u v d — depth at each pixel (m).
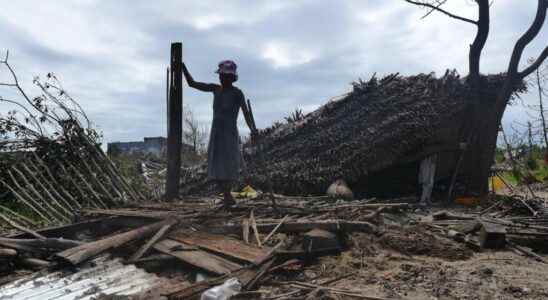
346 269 4.25
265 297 3.44
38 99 8.26
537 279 4.14
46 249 4.61
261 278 3.82
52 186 7.46
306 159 10.46
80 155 8.21
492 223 5.79
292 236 4.95
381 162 9.77
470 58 10.58
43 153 8.27
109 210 6.36
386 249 5.07
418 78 10.80
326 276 4.09
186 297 3.36
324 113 11.35
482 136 10.52
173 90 7.41
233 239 4.64
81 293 3.44
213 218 5.49
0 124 8.04
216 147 5.92
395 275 4.11
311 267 4.31
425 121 9.75
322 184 9.89
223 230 5.01
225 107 5.90
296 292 3.59
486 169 10.49
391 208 6.84
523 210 7.96
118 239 4.44
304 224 5.09
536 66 10.31
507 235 5.75
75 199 7.64
